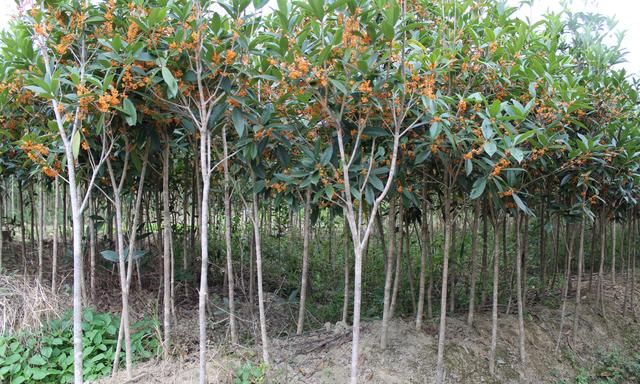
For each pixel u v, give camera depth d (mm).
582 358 4227
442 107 2908
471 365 3568
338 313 4629
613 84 4062
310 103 2900
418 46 2732
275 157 3562
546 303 4934
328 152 2846
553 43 3611
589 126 3975
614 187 4184
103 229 6055
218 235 6043
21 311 3631
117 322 3734
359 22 2484
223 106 2891
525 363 3746
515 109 2754
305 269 3922
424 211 3764
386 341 3545
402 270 5535
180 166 5125
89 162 3398
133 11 2639
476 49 3105
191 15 2604
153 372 3211
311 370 3318
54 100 2506
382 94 2705
